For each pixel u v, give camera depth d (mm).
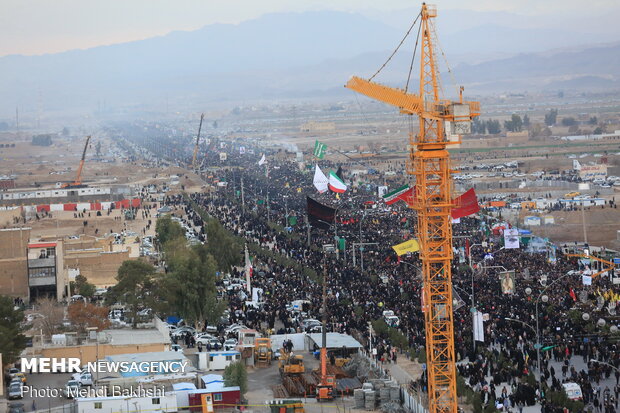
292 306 153125
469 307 139875
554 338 124688
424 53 107188
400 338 130250
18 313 131625
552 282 151500
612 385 109625
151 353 122000
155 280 151000
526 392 101812
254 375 124062
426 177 105375
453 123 103375
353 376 120188
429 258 104062
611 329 125688
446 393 103188
